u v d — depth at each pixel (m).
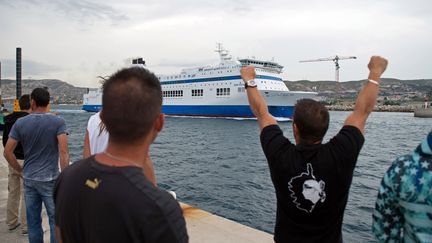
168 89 65.75
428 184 1.47
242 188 13.69
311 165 2.03
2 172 8.53
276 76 57.00
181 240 1.35
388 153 25.47
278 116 53.75
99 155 1.53
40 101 3.88
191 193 12.88
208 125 49.38
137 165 1.47
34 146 3.83
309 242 2.09
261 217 10.03
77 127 49.62
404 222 1.63
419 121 76.75
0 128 36.31
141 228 1.29
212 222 5.01
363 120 2.15
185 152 25.19
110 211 1.32
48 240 4.62
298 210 2.08
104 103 1.47
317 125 2.08
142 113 1.44
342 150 2.00
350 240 8.12
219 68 57.16
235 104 55.28
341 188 2.01
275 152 2.17
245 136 36.47
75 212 1.41
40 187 3.88
